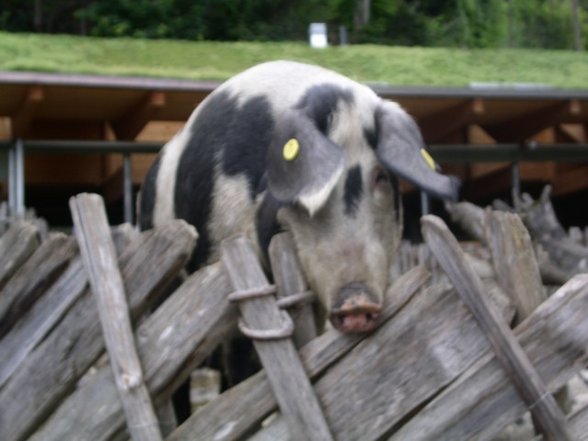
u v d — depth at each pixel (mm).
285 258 2975
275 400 2891
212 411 2934
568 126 13250
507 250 2850
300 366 2834
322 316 3352
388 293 2844
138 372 2959
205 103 4469
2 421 3197
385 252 3418
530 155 12164
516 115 11836
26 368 3184
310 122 3332
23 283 3201
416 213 12086
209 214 4098
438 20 23625
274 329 2852
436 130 11625
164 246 3016
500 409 2727
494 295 2832
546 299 2855
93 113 10711
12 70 9562
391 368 2812
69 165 11742
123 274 3062
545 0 30875
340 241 3277
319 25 13508
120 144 10797
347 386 2836
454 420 2752
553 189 13883
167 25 19312
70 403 3068
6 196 11797
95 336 3117
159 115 10672
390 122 3523
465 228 8461
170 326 2988
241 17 20156
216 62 11578
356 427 2814
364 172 3467
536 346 2725
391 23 22188
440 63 12391
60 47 11375
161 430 3016
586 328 2703
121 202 12188
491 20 25828
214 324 2949
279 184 3266
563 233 8453
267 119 4008
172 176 4566
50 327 3176
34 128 11008
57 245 3180
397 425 2805
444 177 3268
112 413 3023
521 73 12211
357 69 11922
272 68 4227
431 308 2795
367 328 2797
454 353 2760
